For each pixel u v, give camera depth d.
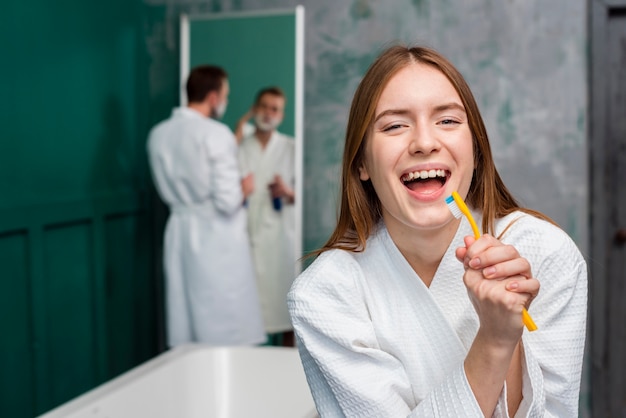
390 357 0.91
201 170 2.74
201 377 2.34
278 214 3.07
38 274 2.60
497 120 2.88
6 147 2.46
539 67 2.82
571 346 0.88
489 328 0.75
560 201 2.83
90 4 2.94
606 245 2.92
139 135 3.32
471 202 0.96
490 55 2.88
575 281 0.90
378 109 0.86
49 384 2.67
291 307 0.93
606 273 2.93
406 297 0.93
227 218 2.79
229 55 3.14
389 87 0.85
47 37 2.68
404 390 0.91
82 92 2.90
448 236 0.91
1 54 2.44
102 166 3.03
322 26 3.11
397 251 0.92
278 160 3.07
